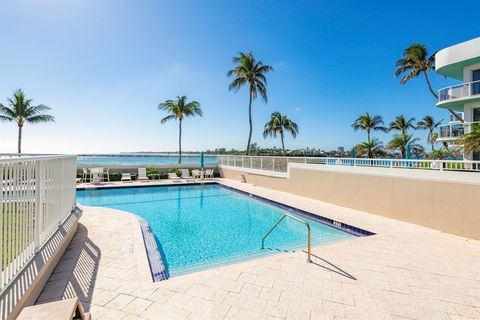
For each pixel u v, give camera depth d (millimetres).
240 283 3379
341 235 6711
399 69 22219
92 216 6934
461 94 13539
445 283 3457
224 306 2848
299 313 2746
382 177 7566
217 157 19016
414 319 2682
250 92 21953
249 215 8797
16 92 22531
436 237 5555
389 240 5309
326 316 2701
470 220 5535
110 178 15375
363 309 2836
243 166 15453
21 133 22703
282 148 32219
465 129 13172
